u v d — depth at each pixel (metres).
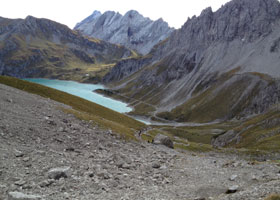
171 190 17.09
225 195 15.59
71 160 20.36
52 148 22.62
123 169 21.70
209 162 30.62
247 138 125.94
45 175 15.80
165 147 49.69
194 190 17.16
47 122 30.31
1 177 13.95
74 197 13.34
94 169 19.47
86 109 81.06
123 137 40.00
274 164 26.16
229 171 24.25
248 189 15.86
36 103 41.31
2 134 21.47
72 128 32.25
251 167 25.27
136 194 15.34
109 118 86.25
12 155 17.78
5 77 77.81
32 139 23.14
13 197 11.38
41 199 11.91
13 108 31.34
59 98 78.56
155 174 21.56
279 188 14.31
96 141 30.73
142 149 36.06
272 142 94.06
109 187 16.16
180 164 28.42
